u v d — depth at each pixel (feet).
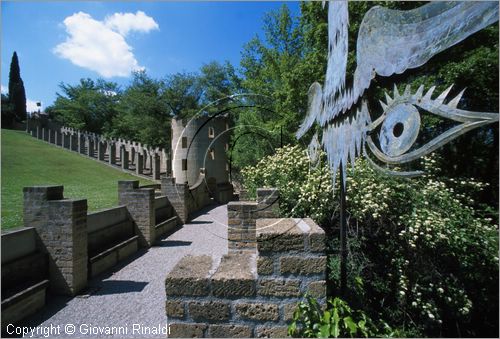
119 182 24.67
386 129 6.82
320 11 30.68
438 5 4.91
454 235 11.29
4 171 48.85
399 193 12.32
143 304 13.73
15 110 132.16
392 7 20.36
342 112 9.91
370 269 11.34
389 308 10.82
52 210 14.80
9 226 18.84
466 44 19.11
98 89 138.92
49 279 14.70
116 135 113.19
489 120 4.45
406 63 5.75
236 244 12.87
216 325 5.99
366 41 7.51
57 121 120.06
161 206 31.53
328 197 12.64
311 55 32.01
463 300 11.16
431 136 20.33
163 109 112.78
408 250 11.51
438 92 19.02
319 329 5.61
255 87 45.37
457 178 16.61
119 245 20.44
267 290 5.96
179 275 6.14
